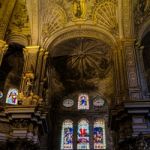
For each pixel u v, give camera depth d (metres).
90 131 24.91
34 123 16.28
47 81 20.64
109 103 25.78
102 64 25.44
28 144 15.48
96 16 21.45
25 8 21.84
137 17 20.78
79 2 21.67
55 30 21.34
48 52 20.41
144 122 15.19
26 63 19.38
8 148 15.55
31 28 20.45
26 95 17.27
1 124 16.23
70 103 26.62
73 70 26.08
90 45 23.83
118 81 18.16
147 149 14.47
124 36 19.81
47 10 21.16
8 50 23.23
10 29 21.47
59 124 25.53
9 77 24.22
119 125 16.05
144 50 23.23
